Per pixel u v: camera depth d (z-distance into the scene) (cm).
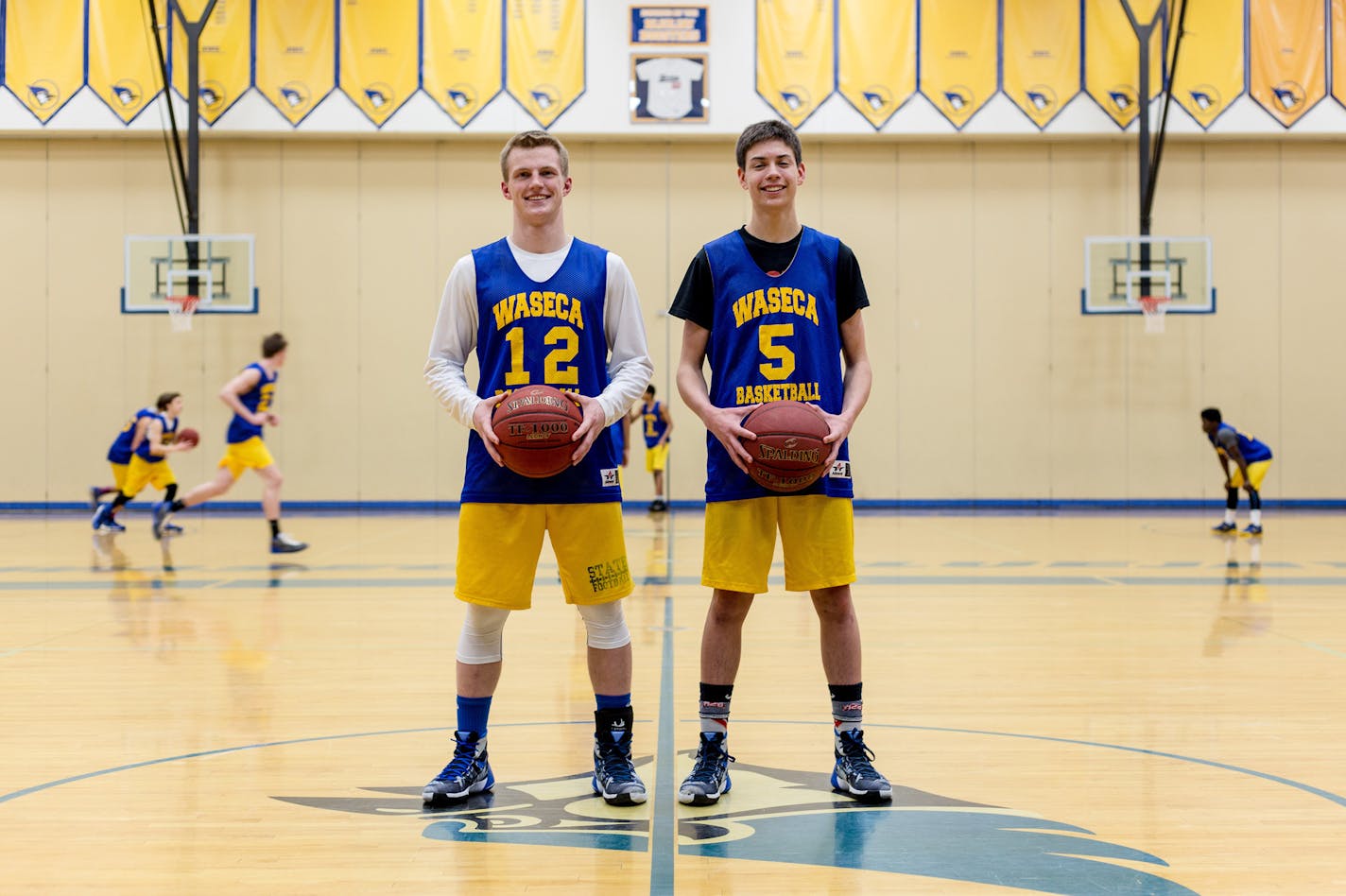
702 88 1373
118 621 517
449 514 1329
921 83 1378
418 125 1367
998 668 403
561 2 1364
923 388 1427
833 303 274
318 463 1402
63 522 1217
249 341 1398
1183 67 1378
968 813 235
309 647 450
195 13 1365
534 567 254
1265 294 1420
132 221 1397
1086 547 889
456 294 261
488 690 256
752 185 266
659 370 1410
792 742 300
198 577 692
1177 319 1420
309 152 1398
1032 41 1378
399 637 475
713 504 261
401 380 1406
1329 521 1199
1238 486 1024
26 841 217
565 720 327
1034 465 1426
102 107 1364
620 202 1406
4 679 386
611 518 255
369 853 210
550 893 189
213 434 1395
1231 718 324
